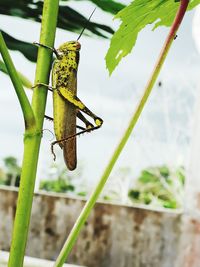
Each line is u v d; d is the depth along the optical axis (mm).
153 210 761
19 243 184
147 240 759
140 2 264
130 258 770
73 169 197
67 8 386
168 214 747
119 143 198
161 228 752
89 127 201
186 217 731
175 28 208
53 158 194
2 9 397
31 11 402
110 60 286
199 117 739
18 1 394
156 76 203
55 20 193
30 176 186
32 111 186
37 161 188
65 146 196
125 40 282
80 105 200
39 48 192
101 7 372
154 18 277
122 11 267
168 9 277
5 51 182
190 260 724
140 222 766
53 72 201
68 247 192
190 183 727
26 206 185
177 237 736
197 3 279
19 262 183
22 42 406
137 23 278
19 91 183
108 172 197
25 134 187
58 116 197
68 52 206
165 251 746
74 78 204
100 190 196
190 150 738
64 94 199
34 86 190
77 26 389
